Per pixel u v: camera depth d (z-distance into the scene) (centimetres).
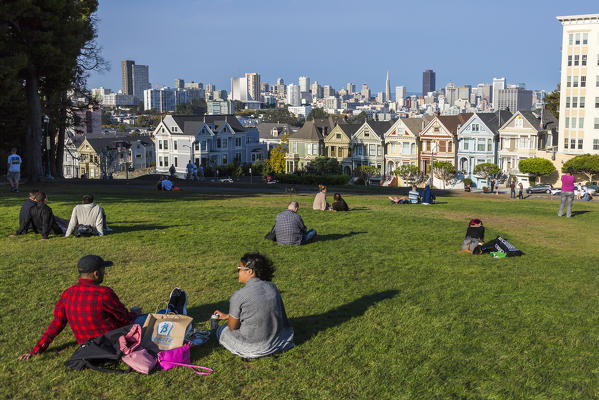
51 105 5031
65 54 3391
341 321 861
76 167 11775
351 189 4028
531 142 8250
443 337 797
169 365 683
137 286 1024
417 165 9231
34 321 844
